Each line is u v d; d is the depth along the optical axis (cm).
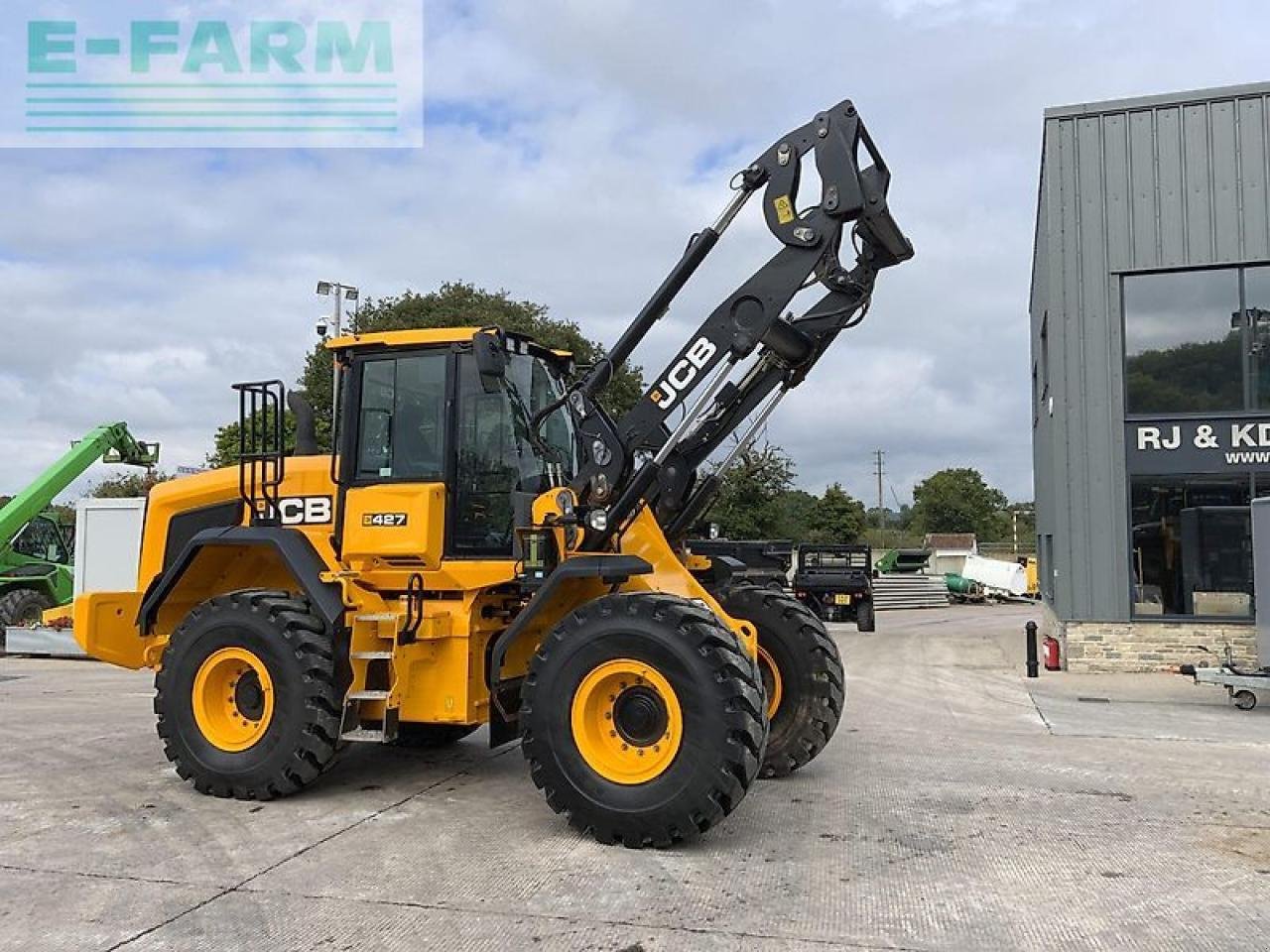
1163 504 1338
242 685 634
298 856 508
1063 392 1375
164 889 461
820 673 679
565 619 542
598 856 506
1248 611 1295
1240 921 425
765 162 595
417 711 625
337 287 3077
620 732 530
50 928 414
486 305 3056
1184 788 667
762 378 635
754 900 445
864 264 618
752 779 508
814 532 5144
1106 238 1362
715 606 608
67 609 1644
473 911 431
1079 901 447
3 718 952
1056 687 1205
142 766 724
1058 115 1382
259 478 699
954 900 447
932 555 4600
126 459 1881
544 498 602
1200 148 1334
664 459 595
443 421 638
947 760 756
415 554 618
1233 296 1326
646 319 604
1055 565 1423
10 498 1853
